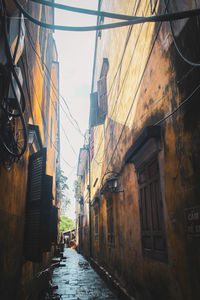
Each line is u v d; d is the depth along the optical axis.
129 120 6.58
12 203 4.31
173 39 3.49
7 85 3.45
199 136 3.07
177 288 3.53
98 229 12.87
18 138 4.61
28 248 5.31
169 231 3.84
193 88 3.25
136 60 6.02
